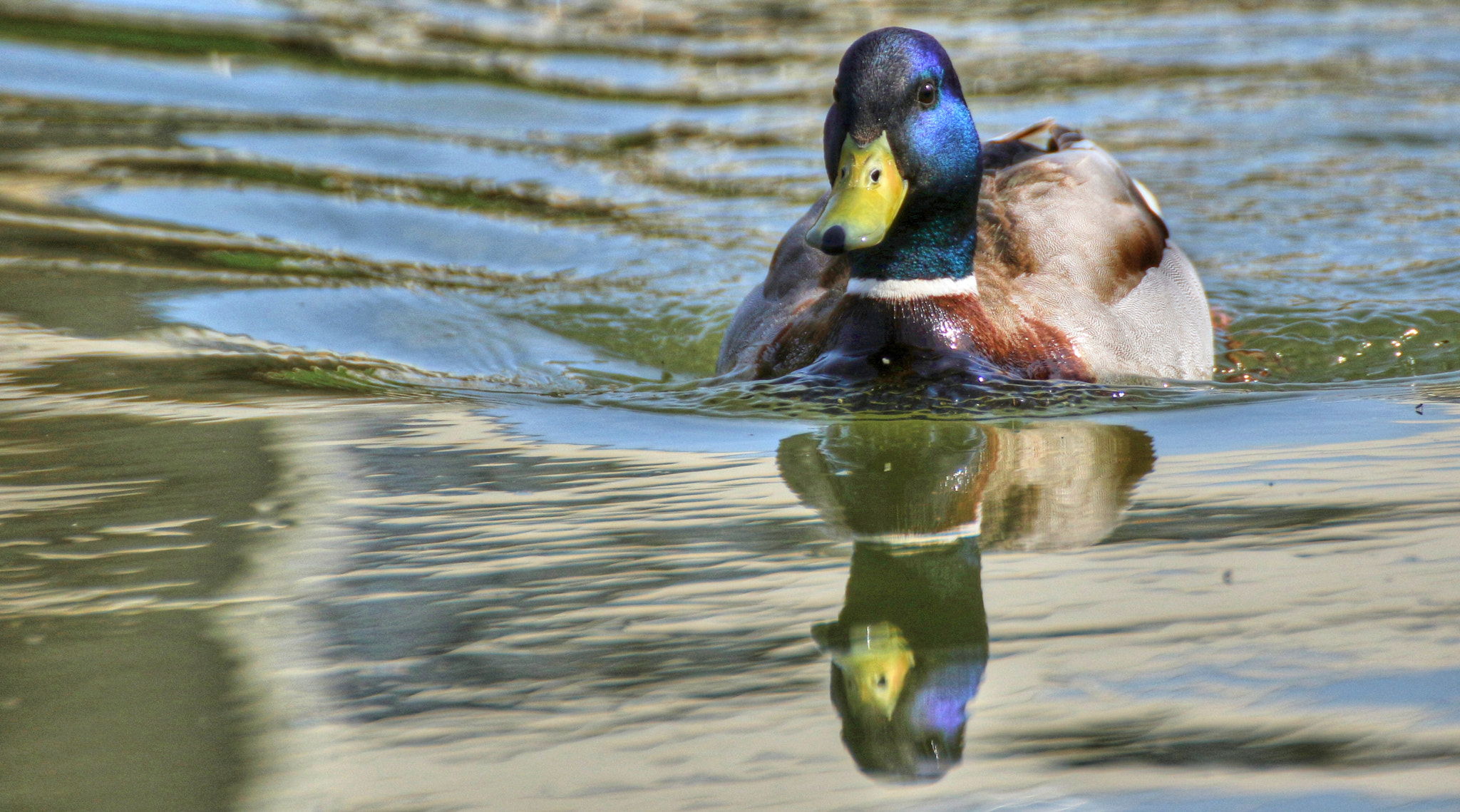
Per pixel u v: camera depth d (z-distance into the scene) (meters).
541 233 13.77
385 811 4.00
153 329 10.05
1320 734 4.23
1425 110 18.25
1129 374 9.19
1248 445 7.32
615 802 4.02
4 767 4.30
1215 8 25.09
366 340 10.30
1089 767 4.10
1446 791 3.88
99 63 19.12
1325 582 5.36
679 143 17.30
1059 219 9.69
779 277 9.92
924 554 5.84
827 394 8.38
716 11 24.52
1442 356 10.05
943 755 4.21
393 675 4.84
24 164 14.88
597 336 10.95
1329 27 23.38
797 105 18.98
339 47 20.72
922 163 8.51
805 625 5.15
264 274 11.84
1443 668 4.61
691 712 4.52
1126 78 20.08
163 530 6.25
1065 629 5.04
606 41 22.27
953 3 25.30
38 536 6.19
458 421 8.12
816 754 4.24
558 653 4.98
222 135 16.45
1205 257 13.10
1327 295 11.82
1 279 11.23
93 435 7.67
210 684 4.80
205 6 22.20
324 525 6.30
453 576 5.69
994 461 7.15
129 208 13.57
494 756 4.30
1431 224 13.87
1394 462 6.86
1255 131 17.41
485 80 19.62
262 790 4.13
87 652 5.07
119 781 4.18
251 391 8.67
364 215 13.92
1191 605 5.20
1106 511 6.31
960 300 8.91
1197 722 4.33
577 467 7.18
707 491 6.73
